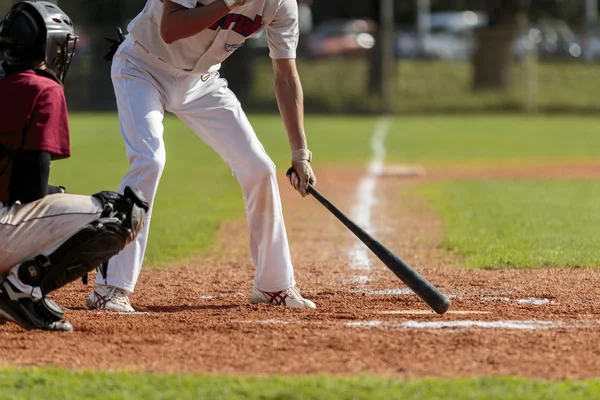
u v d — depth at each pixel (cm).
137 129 1533
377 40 9150
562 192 3481
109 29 9231
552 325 1415
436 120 8300
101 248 1346
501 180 3978
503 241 2333
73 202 1329
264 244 1608
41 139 1246
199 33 1495
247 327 1389
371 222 2784
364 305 1620
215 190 3634
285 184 3841
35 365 1166
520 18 9550
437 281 1867
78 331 1365
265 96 9106
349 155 5288
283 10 1529
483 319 1470
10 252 1315
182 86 1569
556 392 1043
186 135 6906
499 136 6650
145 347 1260
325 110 9106
